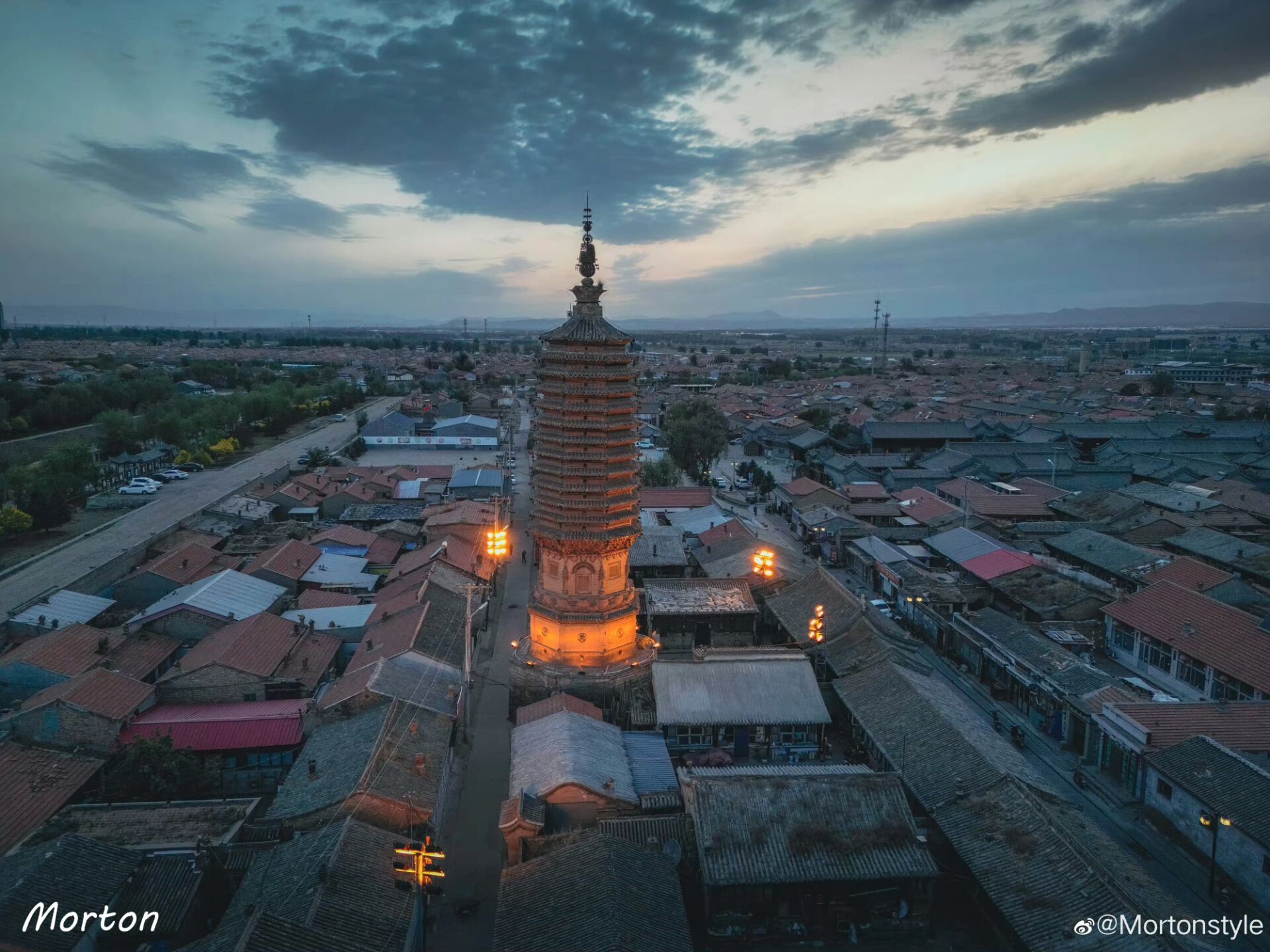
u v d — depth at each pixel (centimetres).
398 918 2966
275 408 16012
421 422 16288
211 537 8156
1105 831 3938
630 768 4184
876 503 9681
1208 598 5488
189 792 4059
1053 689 4888
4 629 5591
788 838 3406
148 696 4672
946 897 3569
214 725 4438
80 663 4956
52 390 15975
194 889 3178
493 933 3281
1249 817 3406
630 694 5141
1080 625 6141
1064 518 9169
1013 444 12444
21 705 4566
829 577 6266
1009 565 6950
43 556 7725
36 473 9656
